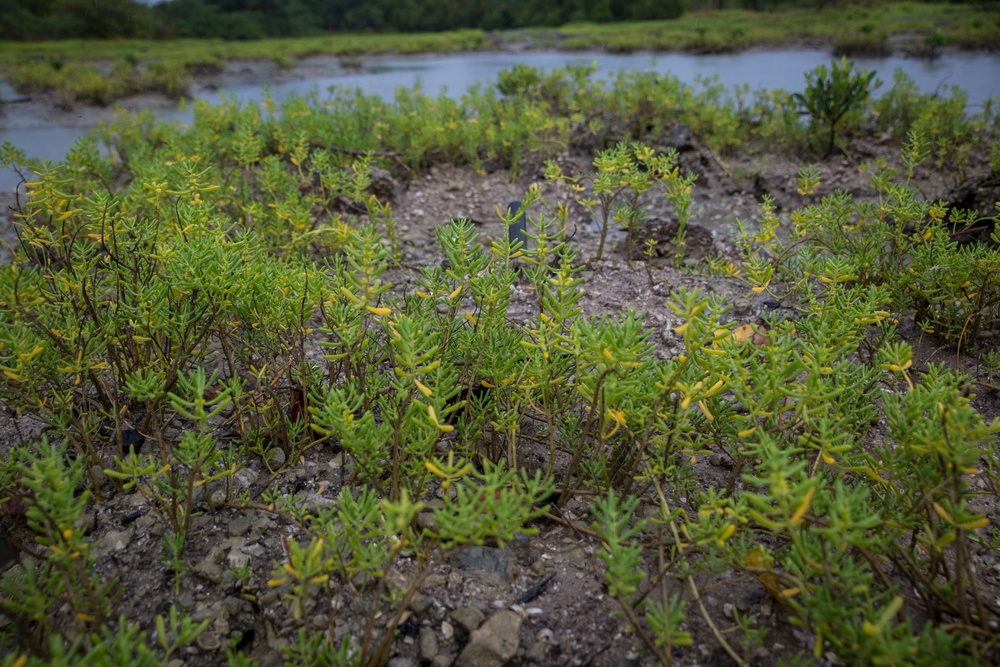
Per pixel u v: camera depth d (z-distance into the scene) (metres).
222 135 7.03
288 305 2.67
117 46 45.69
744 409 2.63
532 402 2.49
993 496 2.63
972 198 5.19
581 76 9.82
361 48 41.50
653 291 4.38
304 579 1.79
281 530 2.41
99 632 1.98
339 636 2.06
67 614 2.11
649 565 2.28
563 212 4.59
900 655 1.50
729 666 1.97
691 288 4.35
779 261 3.94
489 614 2.14
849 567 1.71
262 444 2.75
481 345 2.51
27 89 19.95
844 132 7.83
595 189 4.34
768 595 2.16
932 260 3.35
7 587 1.85
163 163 5.16
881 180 4.08
